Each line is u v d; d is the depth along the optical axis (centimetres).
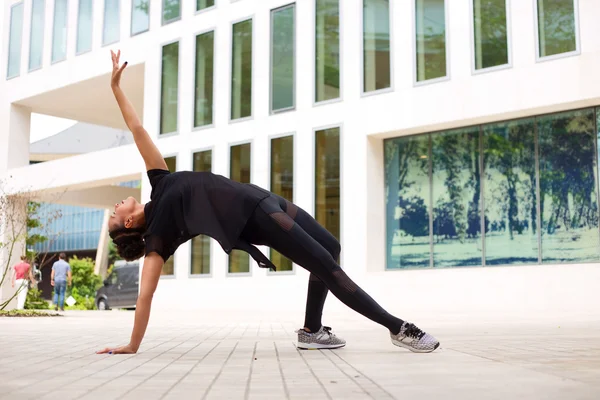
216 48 2008
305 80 1814
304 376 316
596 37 1388
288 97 1850
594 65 1373
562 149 1471
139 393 261
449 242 1603
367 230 1661
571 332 729
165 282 2012
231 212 419
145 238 439
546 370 327
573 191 1452
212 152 1983
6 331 820
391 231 1692
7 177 2542
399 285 1564
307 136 1794
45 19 2506
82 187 2391
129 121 445
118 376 321
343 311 1652
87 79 2345
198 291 1939
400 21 1661
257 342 588
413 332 442
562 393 243
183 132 2053
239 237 433
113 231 443
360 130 1702
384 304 1581
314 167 1772
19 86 2570
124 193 2794
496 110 1494
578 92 1389
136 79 2359
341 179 1717
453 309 1477
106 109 2716
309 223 461
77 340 629
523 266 1406
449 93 1566
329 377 311
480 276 1449
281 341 602
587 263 1341
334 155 1747
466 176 1595
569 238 1449
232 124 1950
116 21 2291
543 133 1498
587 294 1311
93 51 2333
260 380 302
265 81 1894
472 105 1530
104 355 442
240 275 1864
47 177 2391
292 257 425
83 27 2391
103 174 2220
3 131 2603
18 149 2611
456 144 1617
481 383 277
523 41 1473
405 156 1691
